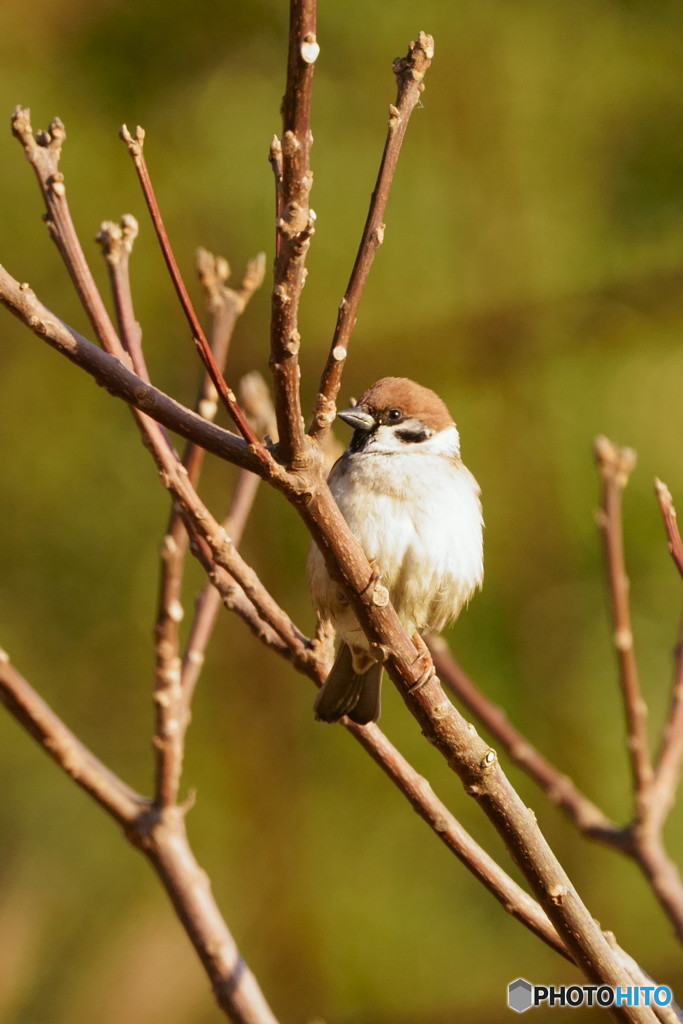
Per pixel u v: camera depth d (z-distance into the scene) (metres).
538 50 13.27
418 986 10.84
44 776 11.98
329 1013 10.79
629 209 13.20
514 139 13.15
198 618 6.08
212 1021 11.42
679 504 11.91
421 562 6.46
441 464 6.69
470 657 11.61
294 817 11.52
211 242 12.51
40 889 11.66
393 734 11.11
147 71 12.83
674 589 11.66
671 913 6.29
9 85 12.52
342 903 11.13
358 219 12.65
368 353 12.75
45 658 12.05
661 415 12.43
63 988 11.39
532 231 13.05
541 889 4.57
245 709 11.91
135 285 12.48
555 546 12.09
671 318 12.83
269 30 12.99
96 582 12.17
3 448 12.48
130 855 11.83
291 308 3.91
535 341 12.84
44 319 4.23
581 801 6.66
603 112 13.30
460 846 5.12
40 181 5.21
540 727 11.42
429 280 12.80
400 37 12.99
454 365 12.77
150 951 11.56
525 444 12.52
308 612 12.05
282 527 12.30
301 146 3.79
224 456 4.22
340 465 6.74
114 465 12.41
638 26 13.41
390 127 4.09
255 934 11.17
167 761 5.84
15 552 12.28
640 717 6.50
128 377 4.26
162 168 12.52
